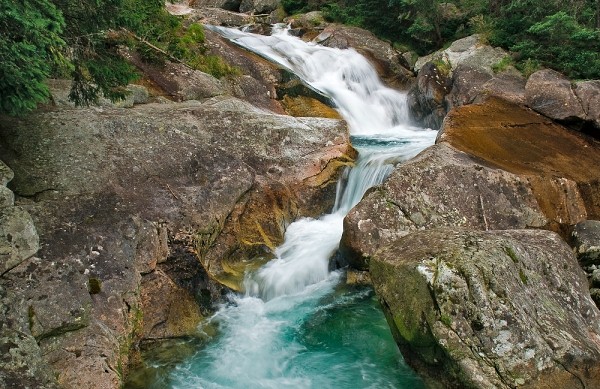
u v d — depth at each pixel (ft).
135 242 20.03
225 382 18.24
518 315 15.26
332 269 24.81
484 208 24.26
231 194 25.35
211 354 19.69
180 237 21.86
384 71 54.49
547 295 17.16
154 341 19.43
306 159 29.71
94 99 24.32
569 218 25.02
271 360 19.44
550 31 38.70
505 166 26.55
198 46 42.37
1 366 13.62
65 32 20.47
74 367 15.72
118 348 17.21
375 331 20.94
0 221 16.78
